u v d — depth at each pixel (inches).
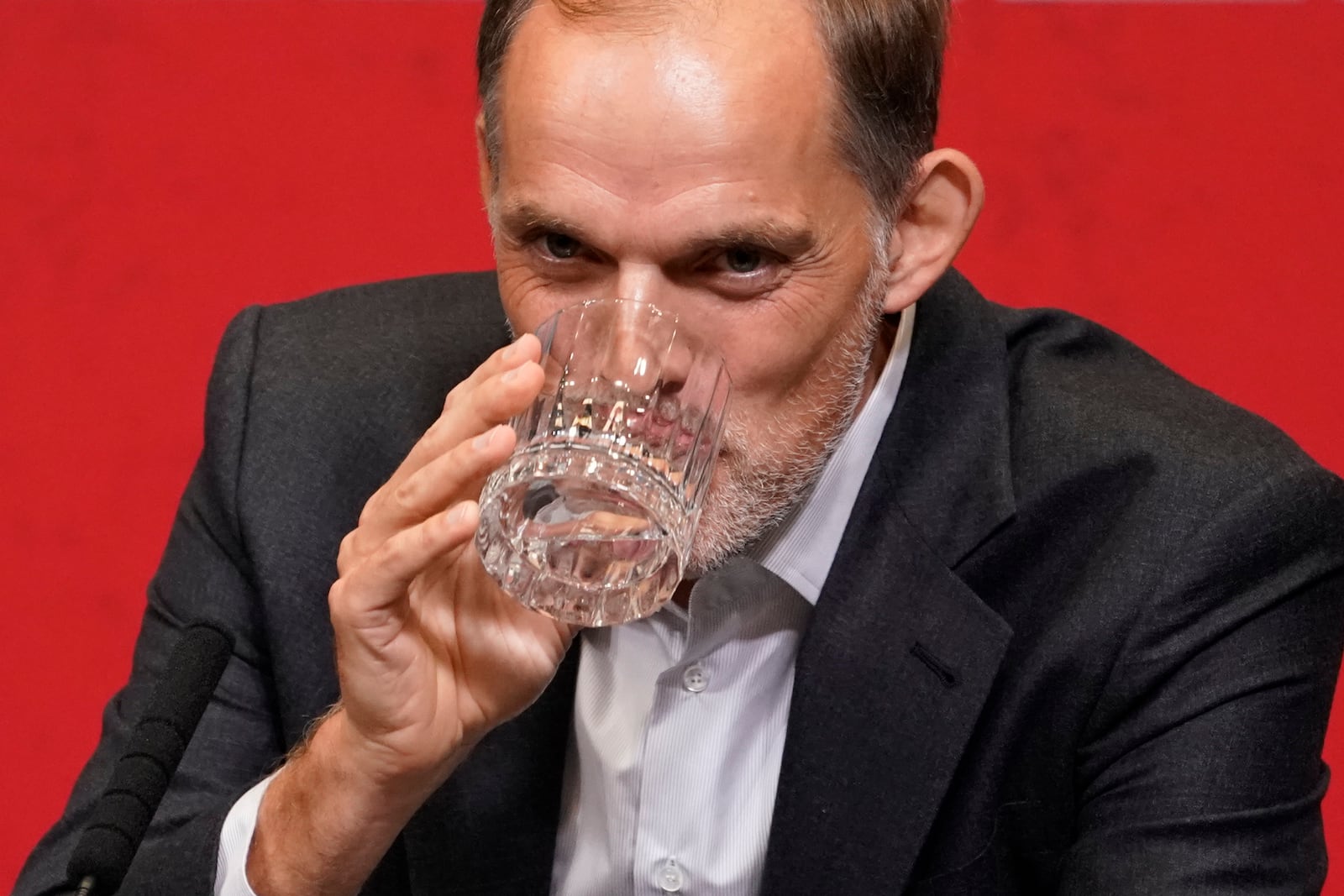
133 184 541.6
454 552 218.5
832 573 245.1
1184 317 497.4
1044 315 274.1
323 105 564.4
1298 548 241.6
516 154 204.2
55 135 554.6
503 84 207.3
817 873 239.6
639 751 251.8
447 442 200.1
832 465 245.6
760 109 198.7
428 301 290.8
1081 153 540.1
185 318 508.1
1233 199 529.0
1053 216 523.8
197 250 522.9
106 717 264.5
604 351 195.3
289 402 271.3
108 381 494.9
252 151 551.2
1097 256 514.0
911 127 220.8
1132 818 232.5
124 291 514.3
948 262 233.1
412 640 213.0
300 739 255.0
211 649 207.2
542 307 212.8
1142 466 244.5
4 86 569.0
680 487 194.5
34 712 427.8
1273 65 567.2
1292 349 489.4
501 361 197.0
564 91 198.8
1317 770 244.2
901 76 214.4
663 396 195.8
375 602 205.3
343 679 213.5
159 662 265.1
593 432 193.5
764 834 250.2
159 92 568.4
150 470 476.7
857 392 229.6
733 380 211.6
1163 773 232.7
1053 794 242.1
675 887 251.0
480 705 220.4
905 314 253.1
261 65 578.2
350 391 271.9
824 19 203.6
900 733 239.6
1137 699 236.5
